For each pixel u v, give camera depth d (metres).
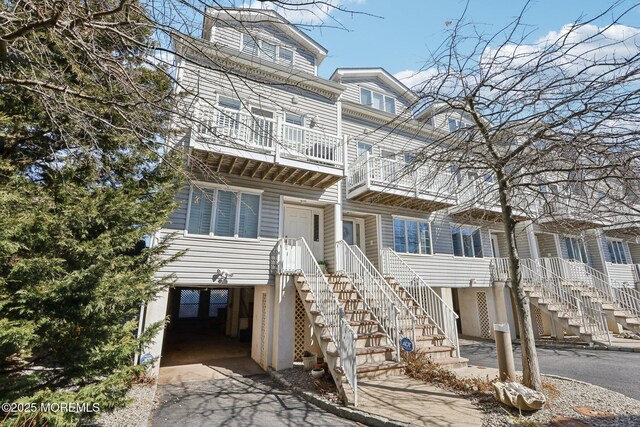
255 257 8.59
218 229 8.41
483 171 6.50
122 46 3.29
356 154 11.66
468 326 13.48
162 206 5.58
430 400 5.15
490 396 5.13
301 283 8.04
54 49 3.93
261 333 8.77
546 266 13.61
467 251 12.88
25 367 3.91
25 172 5.21
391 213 11.62
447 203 11.26
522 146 4.83
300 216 10.47
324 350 6.51
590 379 6.42
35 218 3.72
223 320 15.80
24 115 4.70
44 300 3.64
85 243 4.07
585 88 3.67
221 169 8.59
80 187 4.51
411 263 11.44
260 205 9.05
